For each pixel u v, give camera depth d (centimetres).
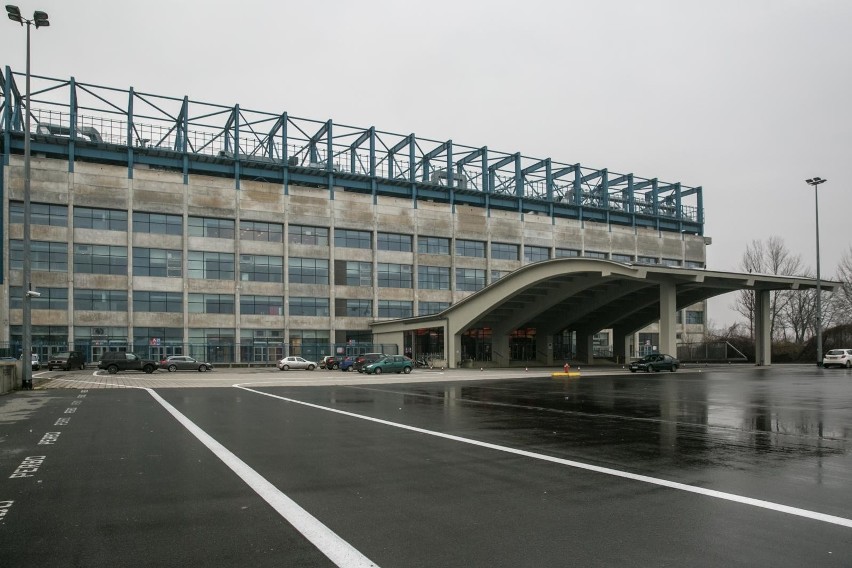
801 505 761
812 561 567
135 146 6228
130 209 6041
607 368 6241
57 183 5766
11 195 5628
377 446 1232
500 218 7962
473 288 7800
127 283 6034
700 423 1588
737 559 573
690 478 921
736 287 5647
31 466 1028
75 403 2222
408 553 594
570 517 714
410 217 7419
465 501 789
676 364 4988
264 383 3547
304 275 6869
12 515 729
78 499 805
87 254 5919
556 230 8356
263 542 629
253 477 938
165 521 703
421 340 6744
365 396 2572
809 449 1180
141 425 1582
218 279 6456
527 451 1167
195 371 5509
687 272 4947
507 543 623
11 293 5622
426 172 7769
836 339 6775
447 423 1617
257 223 6669
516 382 3622
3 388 2638
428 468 1005
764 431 1432
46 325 5722
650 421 1641
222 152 6712
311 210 6881
